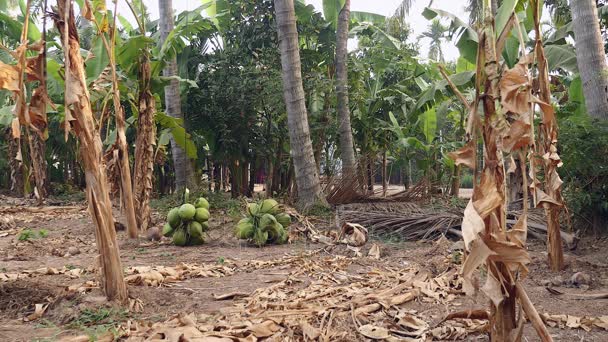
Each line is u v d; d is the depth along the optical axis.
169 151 15.02
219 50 12.77
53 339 3.07
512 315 2.54
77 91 3.48
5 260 5.91
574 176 6.19
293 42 9.28
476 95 2.48
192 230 6.82
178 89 10.96
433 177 13.26
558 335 3.15
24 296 3.90
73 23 3.52
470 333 3.16
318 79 11.12
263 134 12.80
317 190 9.33
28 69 3.44
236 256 6.07
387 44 12.90
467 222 2.32
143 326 3.29
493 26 2.47
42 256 6.23
